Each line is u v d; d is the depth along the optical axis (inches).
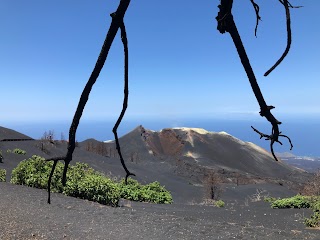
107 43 37.5
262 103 40.0
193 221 385.4
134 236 305.1
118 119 43.1
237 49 40.2
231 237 328.8
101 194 466.9
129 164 1616.6
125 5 37.4
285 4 36.4
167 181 1473.9
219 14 40.0
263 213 518.6
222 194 1328.7
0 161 861.8
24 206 351.6
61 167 498.6
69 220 331.0
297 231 377.7
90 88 37.7
